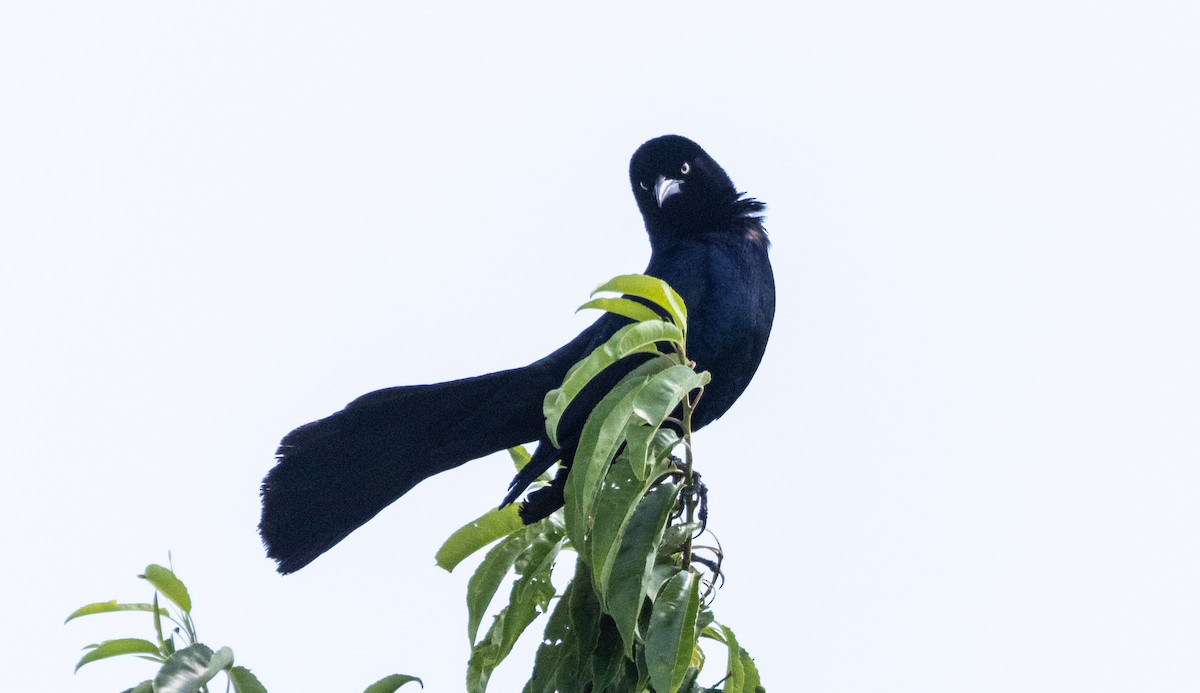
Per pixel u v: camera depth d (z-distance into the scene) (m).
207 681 6.07
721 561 6.87
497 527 7.67
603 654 6.61
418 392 9.77
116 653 6.56
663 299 6.44
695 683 6.82
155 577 6.55
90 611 6.54
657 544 6.18
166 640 6.58
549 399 6.16
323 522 9.51
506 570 7.29
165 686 5.97
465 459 10.12
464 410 9.95
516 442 10.27
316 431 9.59
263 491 9.45
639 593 6.04
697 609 6.14
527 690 6.94
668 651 6.02
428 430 9.86
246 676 6.28
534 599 7.24
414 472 9.88
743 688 6.76
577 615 6.69
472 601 7.22
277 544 9.43
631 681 6.58
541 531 7.40
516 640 7.09
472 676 7.28
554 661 6.88
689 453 6.52
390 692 6.77
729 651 6.75
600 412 6.18
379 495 9.68
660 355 6.50
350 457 9.64
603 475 6.17
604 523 6.00
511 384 10.01
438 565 7.67
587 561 6.19
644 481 6.12
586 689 6.75
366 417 9.70
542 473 8.29
